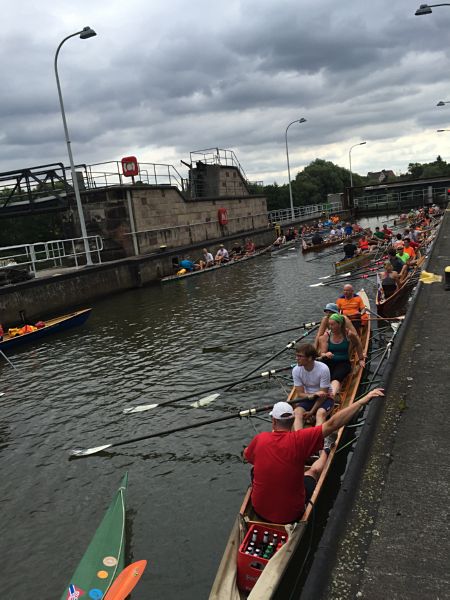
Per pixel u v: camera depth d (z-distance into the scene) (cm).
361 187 7619
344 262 2403
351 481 475
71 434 888
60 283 2127
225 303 1961
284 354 1199
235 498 645
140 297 2372
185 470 725
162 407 959
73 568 554
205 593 495
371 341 1173
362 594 348
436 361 775
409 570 365
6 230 5241
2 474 771
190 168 4412
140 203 2977
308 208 7362
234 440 799
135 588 508
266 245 4856
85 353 1409
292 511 463
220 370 1133
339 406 758
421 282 1423
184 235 3503
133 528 602
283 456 452
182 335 1496
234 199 4409
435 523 412
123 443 796
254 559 437
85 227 2688
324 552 386
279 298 1931
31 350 1502
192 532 587
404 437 557
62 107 2402
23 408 1034
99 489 703
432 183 7369
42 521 643
